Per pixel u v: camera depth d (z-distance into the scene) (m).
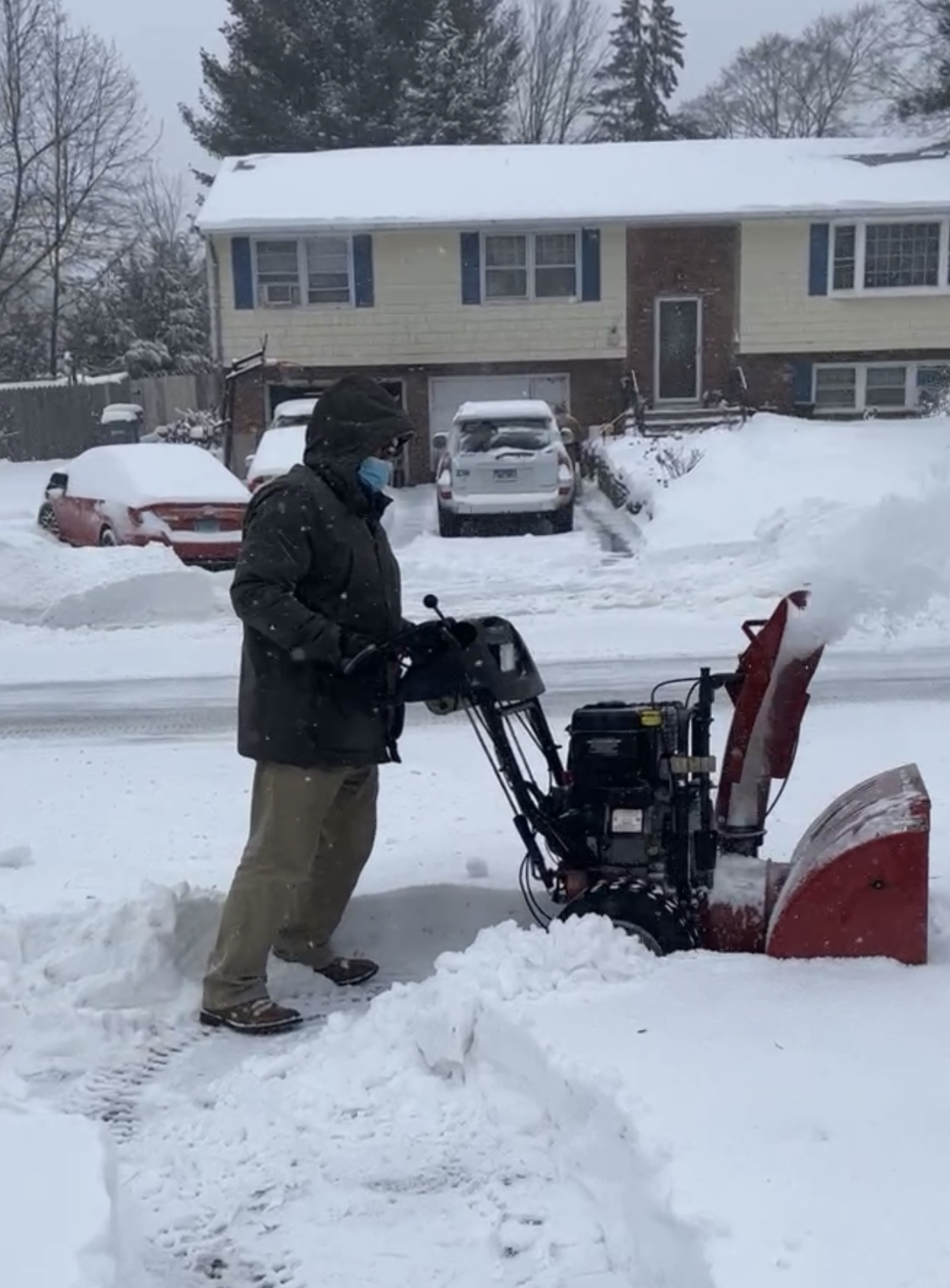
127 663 10.35
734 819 4.30
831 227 25.50
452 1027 3.53
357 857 4.51
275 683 4.04
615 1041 3.27
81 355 40.84
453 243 25.41
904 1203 2.53
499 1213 2.91
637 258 25.70
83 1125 3.00
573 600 12.41
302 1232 2.92
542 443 17.16
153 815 6.26
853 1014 3.39
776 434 20.45
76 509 15.16
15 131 37.72
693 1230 2.48
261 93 40.84
